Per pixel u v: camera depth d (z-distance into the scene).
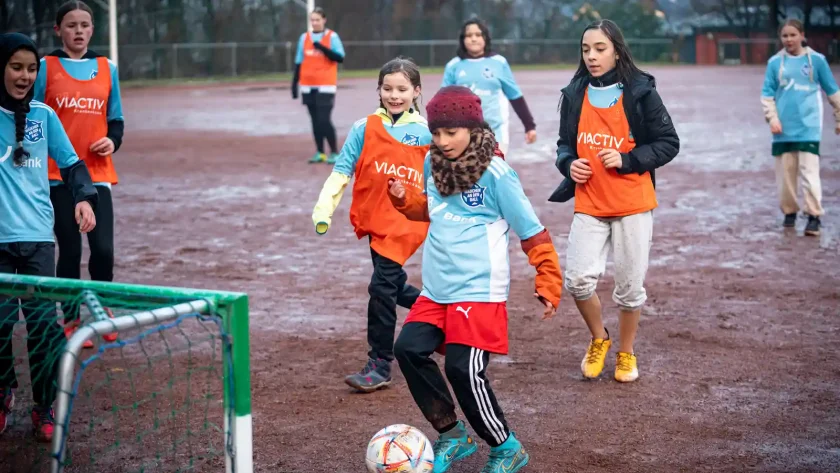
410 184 5.75
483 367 4.31
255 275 9.00
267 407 5.53
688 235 10.61
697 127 22.55
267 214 12.33
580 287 5.82
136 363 6.22
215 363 6.22
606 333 6.07
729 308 7.61
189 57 50.75
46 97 6.45
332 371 6.21
